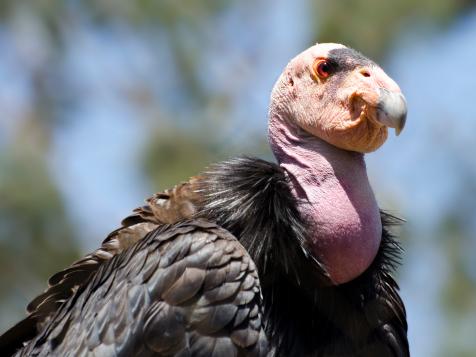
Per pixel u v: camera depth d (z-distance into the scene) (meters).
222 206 11.74
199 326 11.12
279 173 11.87
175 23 20.55
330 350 11.66
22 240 17.92
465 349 18.16
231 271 11.22
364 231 11.67
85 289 11.84
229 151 14.59
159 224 11.99
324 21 19.30
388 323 11.99
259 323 11.20
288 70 12.26
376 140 11.91
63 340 11.61
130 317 11.27
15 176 18.11
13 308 17.77
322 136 11.97
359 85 11.87
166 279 11.23
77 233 18.25
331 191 11.79
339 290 11.72
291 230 11.61
